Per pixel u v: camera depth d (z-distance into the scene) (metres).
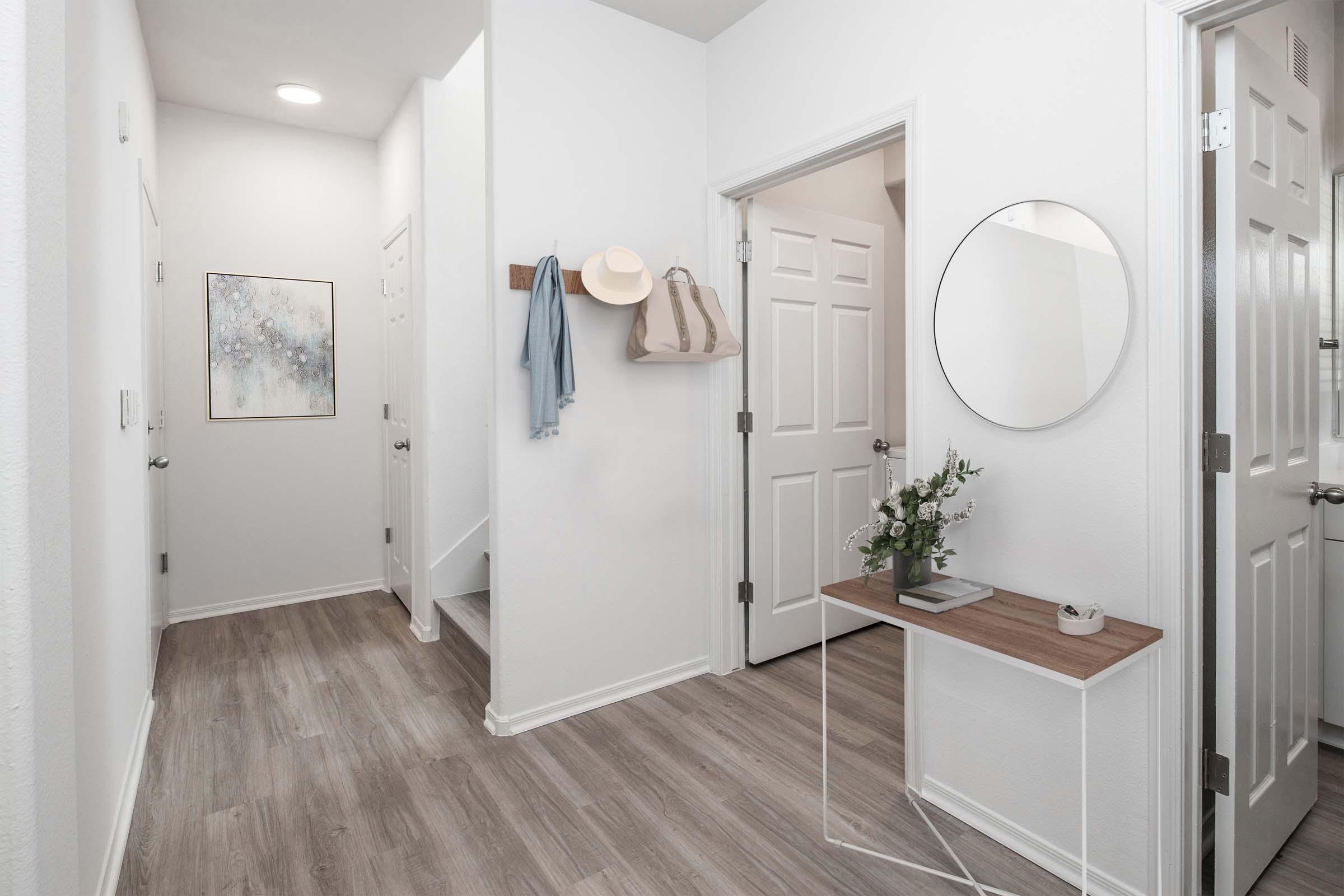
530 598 2.54
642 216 2.76
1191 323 1.54
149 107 3.07
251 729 2.55
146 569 2.60
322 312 4.08
